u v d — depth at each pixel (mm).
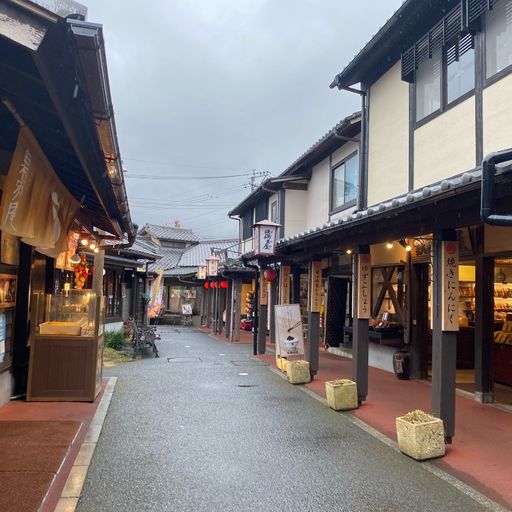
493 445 5574
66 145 4090
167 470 4734
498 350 9422
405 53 8492
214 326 21344
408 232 6004
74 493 4129
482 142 6645
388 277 11219
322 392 8578
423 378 9703
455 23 7258
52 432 5574
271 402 7785
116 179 4668
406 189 8469
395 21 8000
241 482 4477
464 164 7004
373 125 9789
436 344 5527
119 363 11836
